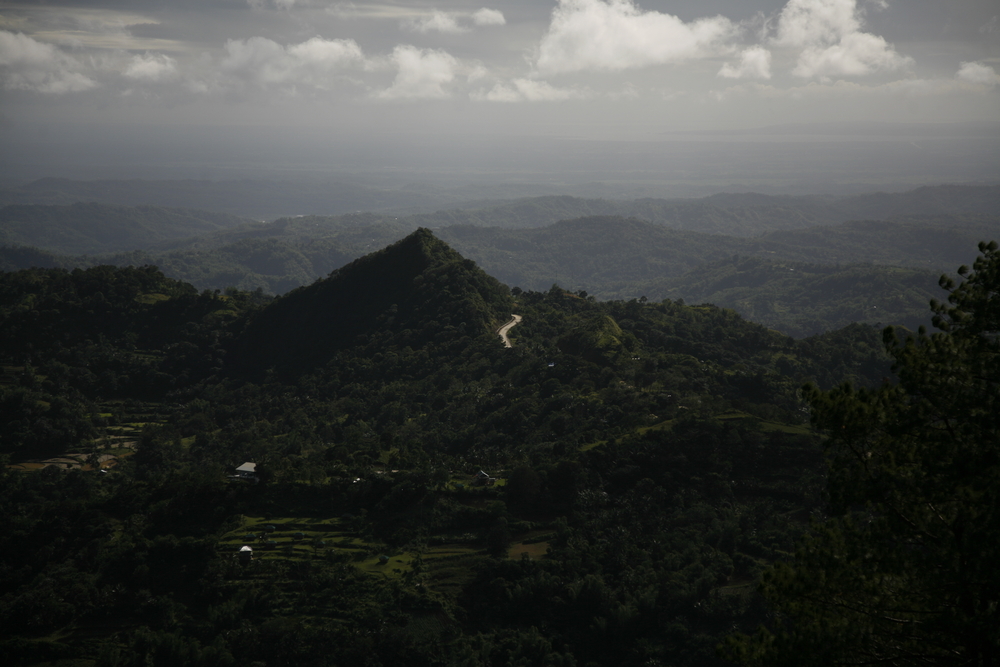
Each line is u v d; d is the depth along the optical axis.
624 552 78.88
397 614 72.62
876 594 22.25
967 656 20.95
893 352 25.19
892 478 23.42
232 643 71.81
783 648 22.14
